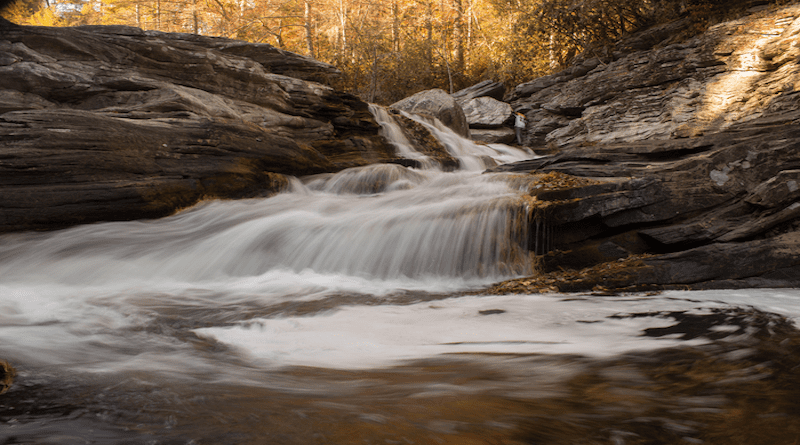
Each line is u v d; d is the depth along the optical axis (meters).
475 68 26.56
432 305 4.81
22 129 6.89
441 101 17.28
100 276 6.08
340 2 28.86
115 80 9.58
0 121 6.90
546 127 19.06
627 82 16.30
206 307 4.70
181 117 9.12
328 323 4.07
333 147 12.38
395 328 3.90
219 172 8.45
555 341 3.42
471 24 29.67
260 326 3.95
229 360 2.91
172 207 7.74
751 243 5.54
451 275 6.55
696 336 3.40
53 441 1.58
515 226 6.57
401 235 6.75
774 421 1.89
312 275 6.52
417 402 2.10
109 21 34.47
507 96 22.03
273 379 2.48
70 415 1.82
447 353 3.12
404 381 2.47
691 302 4.54
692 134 13.93
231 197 8.59
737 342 3.19
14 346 2.92
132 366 2.64
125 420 1.79
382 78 25.12
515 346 3.29
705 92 14.24
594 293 5.20
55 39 9.12
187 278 6.24
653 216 6.17
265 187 9.10
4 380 2.23
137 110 9.14
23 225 6.69
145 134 7.91
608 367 2.72
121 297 5.04
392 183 10.03
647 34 16.94
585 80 17.94
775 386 2.33
